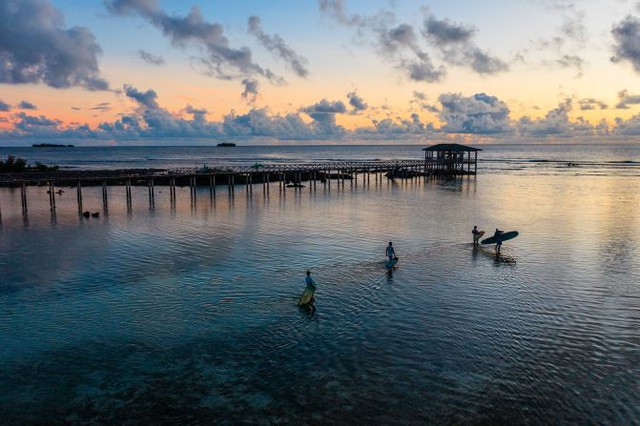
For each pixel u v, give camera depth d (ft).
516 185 246.06
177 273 78.74
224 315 60.59
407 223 127.44
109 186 250.57
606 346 51.16
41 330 56.44
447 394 42.19
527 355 49.19
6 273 79.15
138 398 42.27
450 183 261.85
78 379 45.47
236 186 255.70
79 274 78.38
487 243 96.89
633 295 66.85
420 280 74.38
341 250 94.94
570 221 128.98
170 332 55.67
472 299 65.62
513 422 38.29
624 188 224.33
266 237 108.06
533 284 71.97
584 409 39.96
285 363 48.11
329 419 38.91
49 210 156.04
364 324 57.47
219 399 41.96
